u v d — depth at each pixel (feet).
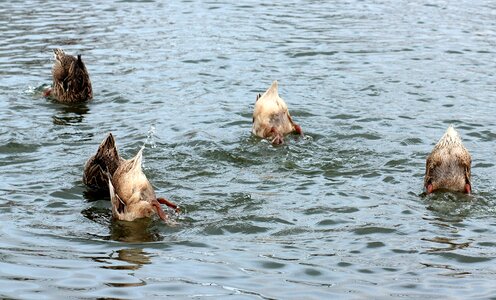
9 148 51.60
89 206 43.27
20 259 36.27
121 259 36.60
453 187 44.98
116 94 64.69
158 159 49.60
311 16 93.56
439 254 37.09
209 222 40.75
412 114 59.41
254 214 41.55
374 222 40.70
